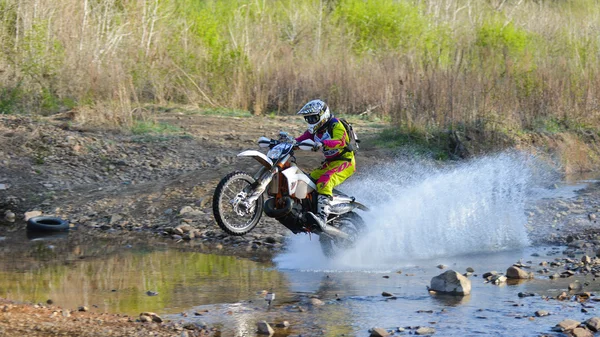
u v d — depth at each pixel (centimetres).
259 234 1102
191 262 953
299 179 938
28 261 955
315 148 929
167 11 2292
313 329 667
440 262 955
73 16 2055
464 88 1702
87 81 1842
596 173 1577
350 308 734
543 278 850
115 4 2216
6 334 625
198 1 2497
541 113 1805
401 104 1680
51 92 1852
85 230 1157
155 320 684
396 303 751
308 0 2772
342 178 977
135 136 1628
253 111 2042
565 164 1583
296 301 762
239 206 917
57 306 740
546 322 679
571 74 1956
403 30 2606
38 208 1257
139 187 1327
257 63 2138
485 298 766
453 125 1617
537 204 1227
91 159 1469
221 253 1009
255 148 1578
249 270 909
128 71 1958
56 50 1916
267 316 708
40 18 1983
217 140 1634
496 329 660
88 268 916
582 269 882
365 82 2062
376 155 1516
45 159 1443
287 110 2052
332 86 2052
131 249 1032
